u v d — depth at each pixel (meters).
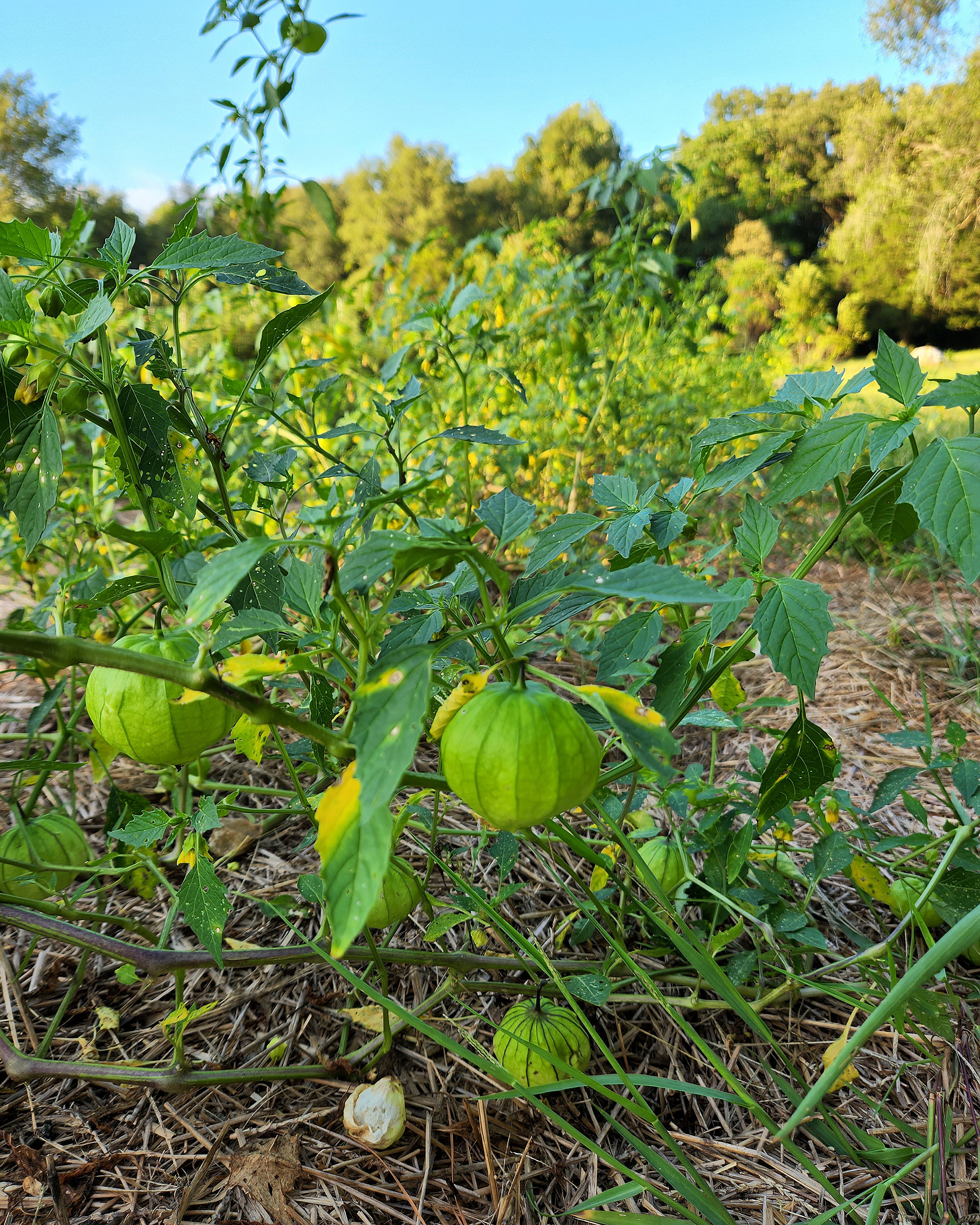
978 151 18.41
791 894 1.86
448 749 0.92
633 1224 1.21
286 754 1.48
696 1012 1.81
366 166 18.25
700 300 6.24
